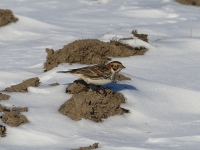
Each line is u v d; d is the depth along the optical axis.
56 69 11.58
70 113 8.23
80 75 8.47
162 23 19.06
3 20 17.62
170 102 9.20
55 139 7.50
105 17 20.41
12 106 8.39
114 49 13.02
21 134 7.56
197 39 14.73
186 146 7.20
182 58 13.02
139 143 7.38
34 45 15.37
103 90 8.55
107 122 8.23
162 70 11.79
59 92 9.11
